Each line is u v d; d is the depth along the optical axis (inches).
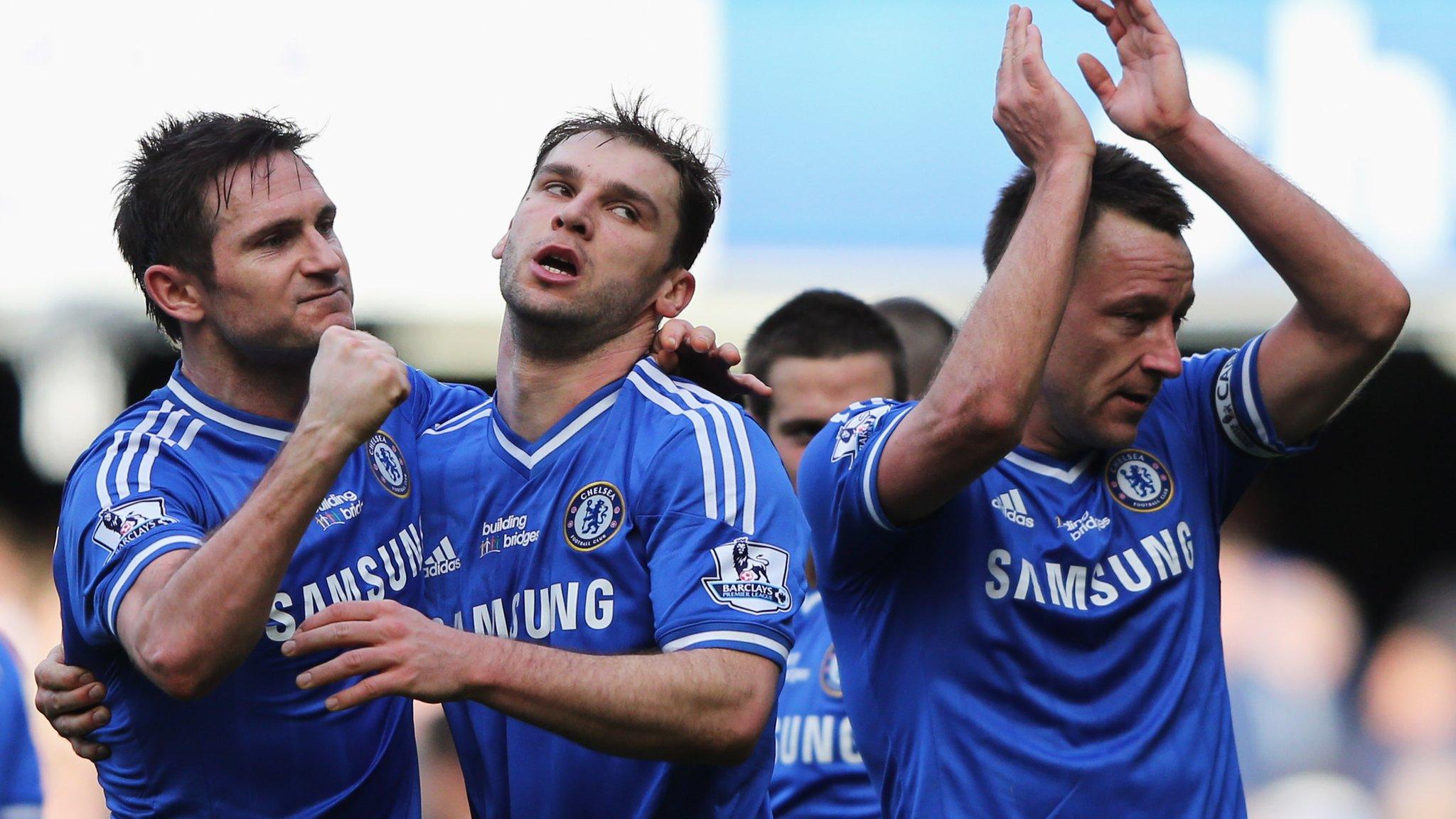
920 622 461.7
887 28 1026.1
